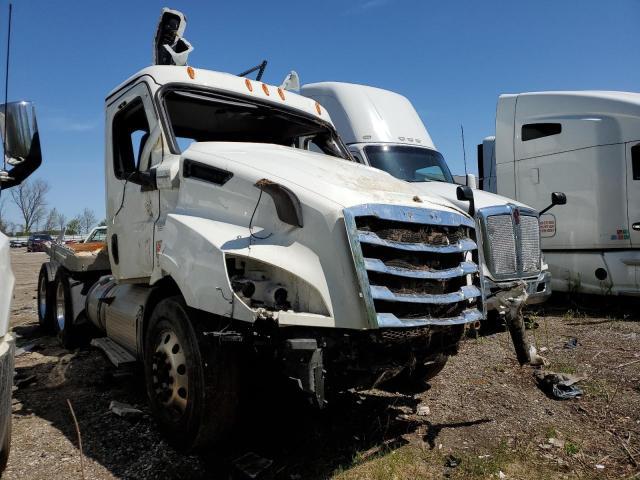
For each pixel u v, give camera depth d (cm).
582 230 934
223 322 344
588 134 926
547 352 631
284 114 544
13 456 380
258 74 612
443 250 369
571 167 947
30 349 723
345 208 330
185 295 356
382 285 335
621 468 360
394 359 351
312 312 322
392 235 346
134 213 487
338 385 338
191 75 494
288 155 435
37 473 354
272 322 309
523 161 1014
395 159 895
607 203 905
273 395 378
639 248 880
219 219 377
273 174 371
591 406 464
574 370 556
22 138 351
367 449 386
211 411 351
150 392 411
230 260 347
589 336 711
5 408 294
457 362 597
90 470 358
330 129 579
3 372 287
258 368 364
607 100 914
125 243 503
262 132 593
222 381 353
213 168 394
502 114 1050
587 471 356
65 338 725
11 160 354
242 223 365
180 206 412
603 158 909
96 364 633
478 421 436
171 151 446
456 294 374
